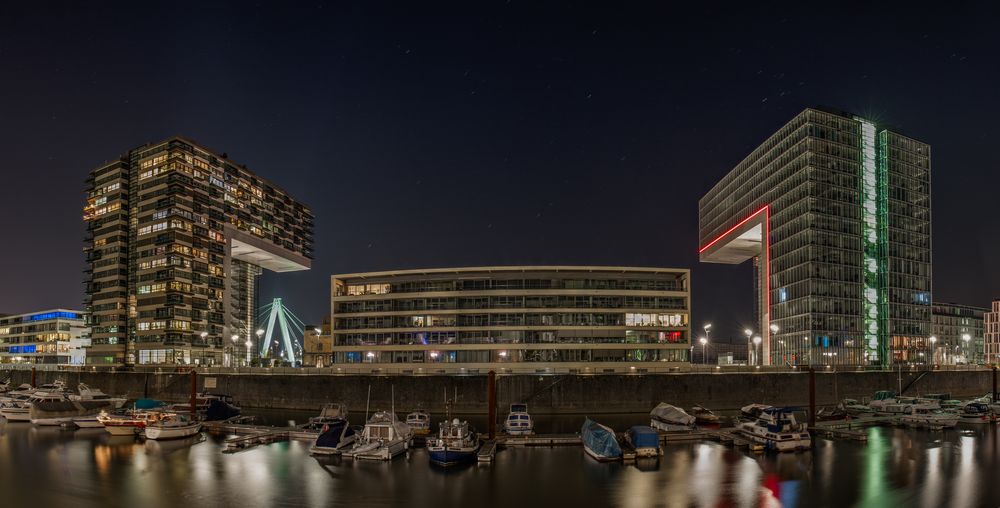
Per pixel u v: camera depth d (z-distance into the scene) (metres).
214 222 173.50
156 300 160.88
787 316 142.50
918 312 143.62
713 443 61.59
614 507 40.81
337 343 117.62
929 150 152.62
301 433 65.31
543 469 50.62
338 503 41.62
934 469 50.69
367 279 120.94
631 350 111.12
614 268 113.44
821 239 137.00
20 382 130.12
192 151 169.00
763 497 42.81
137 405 80.75
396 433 56.72
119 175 171.75
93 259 173.50
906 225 146.25
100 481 47.34
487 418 80.75
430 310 114.38
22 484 46.62
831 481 46.84
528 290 112.88
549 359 110.62
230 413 77.12
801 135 141.75
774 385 91.19
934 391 104.00
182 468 51.34
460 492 44.19
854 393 97.50
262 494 43.66
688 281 113.81
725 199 179.00
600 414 83.62
